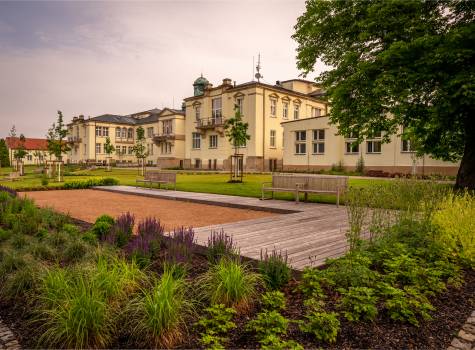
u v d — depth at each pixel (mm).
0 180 30500
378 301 3508
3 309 3527
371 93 13125
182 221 9125
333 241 6023
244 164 41094
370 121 14367
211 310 3010
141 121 70125
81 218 9648
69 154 75188
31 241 5508
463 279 4203
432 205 5574
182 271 4016
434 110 11062
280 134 42625
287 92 43031
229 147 43156
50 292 3148
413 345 2723
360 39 12812
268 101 41094
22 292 3746
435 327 3021
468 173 12641
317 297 3510
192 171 41531
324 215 9156
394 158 29281
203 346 2688
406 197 5859
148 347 2682
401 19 11625
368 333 2889
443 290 3855
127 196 16516
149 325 2719
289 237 6363
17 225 6641
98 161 67312
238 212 10844
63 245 5316
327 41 15070
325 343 2729
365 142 31453
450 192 6363
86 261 4320
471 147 12703
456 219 5211
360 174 30234
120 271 3762
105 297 3146
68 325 2705
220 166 44125
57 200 14617
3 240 5918
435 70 10922
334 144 33750
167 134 56500
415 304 3115
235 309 3236
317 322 2811
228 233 6738
